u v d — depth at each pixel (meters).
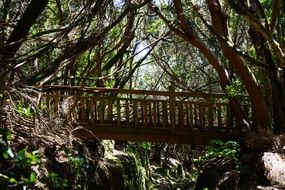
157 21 18.53
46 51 7.50
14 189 3.61
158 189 15.84
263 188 8.20
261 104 11.19
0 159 4.03
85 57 14.42
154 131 11.40
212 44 14.87
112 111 11.34
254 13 9.84
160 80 24.14
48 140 6.26
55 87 9.36
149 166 17.34
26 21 7.79
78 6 10.88
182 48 21.88
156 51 22.03
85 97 11.04
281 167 8.45
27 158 3.68
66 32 7.41
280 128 11.52
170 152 22.81
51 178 5.23
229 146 10.57
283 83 10.88
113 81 16.58
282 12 11.34
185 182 17.89
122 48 14.99
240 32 17.84
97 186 9.98
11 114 5.88
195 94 11.60
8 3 8.98
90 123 11.03
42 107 6.90
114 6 8.70
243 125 11.16
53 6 13.80
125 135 11.27
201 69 20.16
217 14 11.23
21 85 6.64
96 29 7.68
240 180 9.91
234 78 14.36
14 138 5.71
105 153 12.36
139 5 8.17
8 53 7.00
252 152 10.42
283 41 11.62
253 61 9.70
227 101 11.69
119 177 11.46
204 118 11.61
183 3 12.80
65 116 8.23
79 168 8.75
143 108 11.41
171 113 11.46
